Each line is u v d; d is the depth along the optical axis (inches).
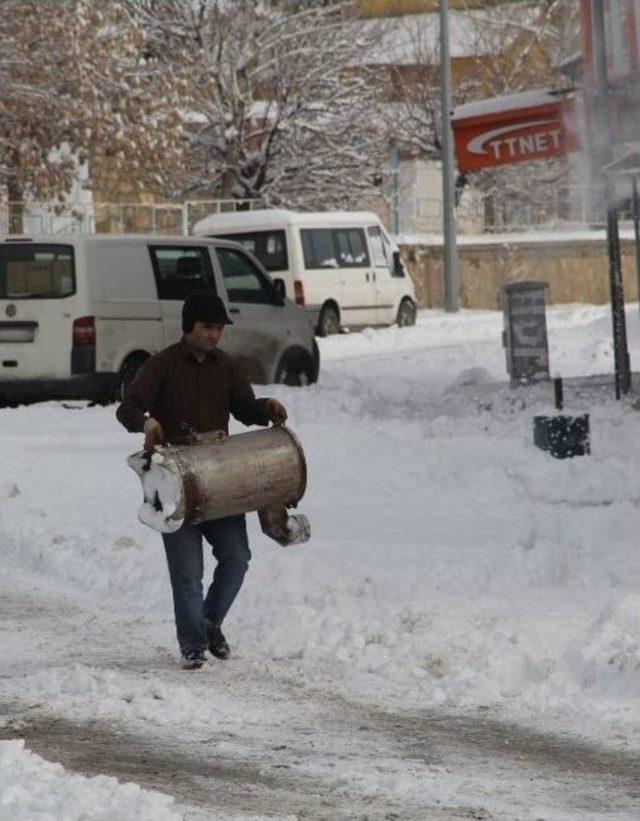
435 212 3690.9
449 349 1946.4
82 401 1374.3
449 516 819.4
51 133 2397.9
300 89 3034.0
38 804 363.6
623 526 747.4
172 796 391.5
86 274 1325.0
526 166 3676.2
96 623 619.2
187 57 2711.6
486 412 1219.2
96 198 2856.8
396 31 3769.7
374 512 830.5
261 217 2279.8
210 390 550.3
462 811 382.6
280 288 1460.4
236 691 511.2
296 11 3137.3
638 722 471.2
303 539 555.5
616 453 969.5
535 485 876.6
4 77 2320.4
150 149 2455.7
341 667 538.6
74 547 736.3
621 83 1320.1
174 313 1374.3
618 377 1277.1
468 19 3954.2
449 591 639.8
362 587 633.0
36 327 1328.7
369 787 402.9
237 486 536.7
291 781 409.7
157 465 529.7
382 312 2374.5
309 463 951.0
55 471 956.6
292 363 1462.8
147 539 743.1
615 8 1325.0
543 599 617.9
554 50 3816.4
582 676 514.0
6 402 1378.0
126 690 502.6
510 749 445.4
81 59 2374.5
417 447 973.2
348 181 3078.2
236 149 3019.2
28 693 505.4
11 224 2506.2
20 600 665.0
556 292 3230.8
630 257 3277.6
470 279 3186.5
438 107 3784.5
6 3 2322.8
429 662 532.4
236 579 553.0
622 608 554.3
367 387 1472.7
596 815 381.7
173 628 609.6
